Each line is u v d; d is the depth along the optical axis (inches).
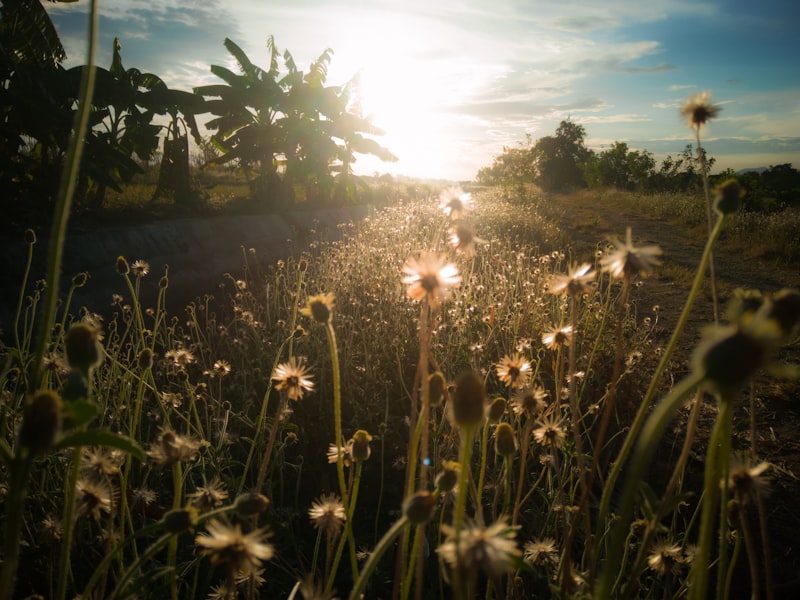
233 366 166.6
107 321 233.0
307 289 227.3
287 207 522.6
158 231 311.7
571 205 938.7
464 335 171.3
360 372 161.6
